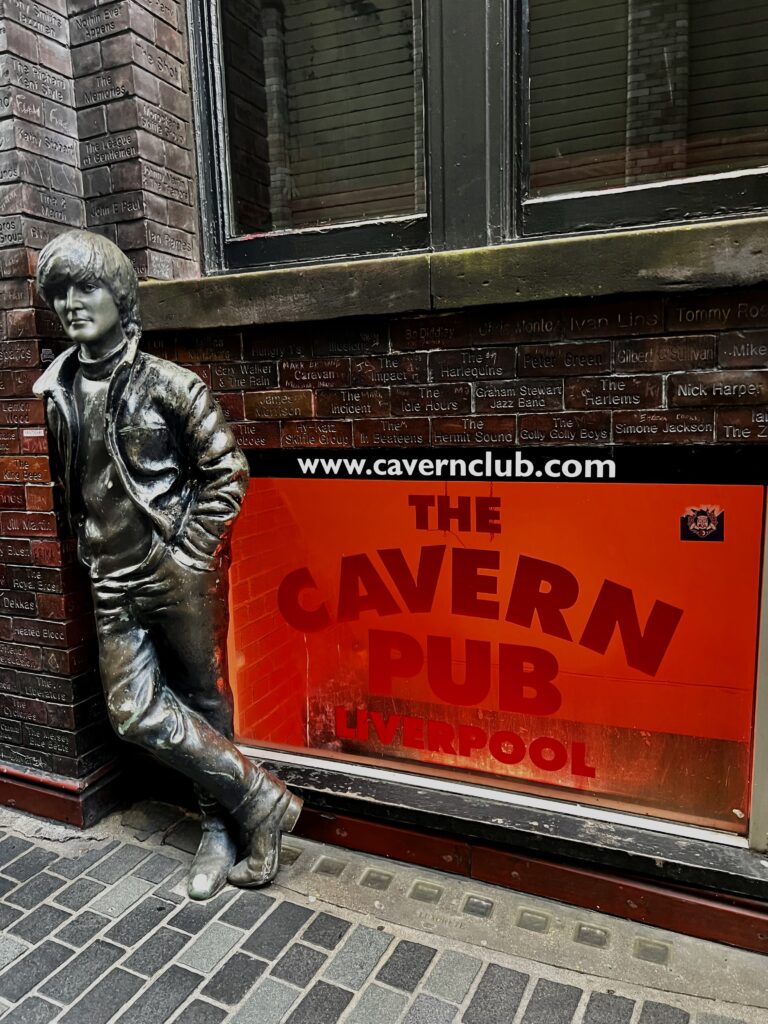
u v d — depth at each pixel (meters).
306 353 2.63
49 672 2.94
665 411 2.21
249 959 2.23
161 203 2.86
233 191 3.02
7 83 2.58
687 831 2.45
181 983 2.14
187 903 2.50
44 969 2.20
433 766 2.99
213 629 2.50
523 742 2.87
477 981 2.14
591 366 2.27
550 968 2.19
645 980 2.14
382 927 2.37
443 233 2.57
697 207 2.27
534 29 2.50
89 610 2.98
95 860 2.76
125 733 2.43
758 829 2.32
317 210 2.96
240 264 3.00
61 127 2.78
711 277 2.01
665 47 2.41
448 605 2.89
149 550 2.38
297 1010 2.04
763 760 2.28
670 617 2.54
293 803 2.61
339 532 2.96
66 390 2.38
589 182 2.53
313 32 2.86
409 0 2.70
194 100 2.96
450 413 2.47
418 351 2.47
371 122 2.83
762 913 2.24
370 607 3.02
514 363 2.35
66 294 2.17
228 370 2.76
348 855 2.76
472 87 2.43
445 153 2.51
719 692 2.51
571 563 2.64
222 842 2.67
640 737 2.67
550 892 2.49
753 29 2.34
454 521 2.77
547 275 2.18
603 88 2.47
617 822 2.51
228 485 2.37
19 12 2.59
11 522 2.91
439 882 2.59
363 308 2.42
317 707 3.21
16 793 3.10
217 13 2.90
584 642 2.70
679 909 2.32
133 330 2.33
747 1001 2.06
